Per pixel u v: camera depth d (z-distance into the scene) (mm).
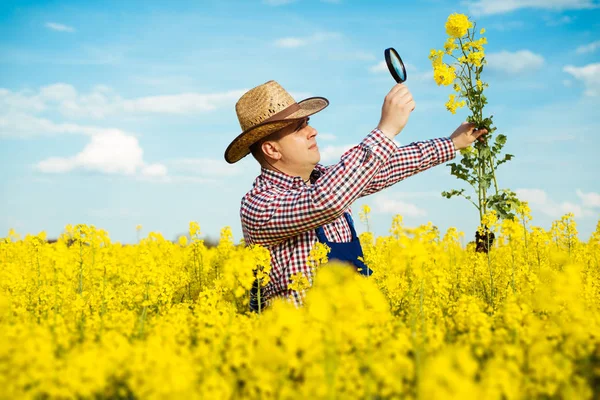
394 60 5332
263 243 5340
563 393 2822
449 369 2238
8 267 7117
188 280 7727
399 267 4094
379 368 2803
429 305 5422
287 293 5375
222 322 4098
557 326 4047
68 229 7402
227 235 8898
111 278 8930
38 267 7359
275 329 3160
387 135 5039
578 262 8805
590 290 6031
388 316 4160
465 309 4504
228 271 4188
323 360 2904
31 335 3301
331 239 5535
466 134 6270
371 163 4949
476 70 7133
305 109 5961
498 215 7305
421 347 3408
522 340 3670
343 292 2836
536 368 2963
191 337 4145
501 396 2742
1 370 2820
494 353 3408
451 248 9445
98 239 7668
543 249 8391
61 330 3881
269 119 5574
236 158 5996
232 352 3340
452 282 7562
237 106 5836
